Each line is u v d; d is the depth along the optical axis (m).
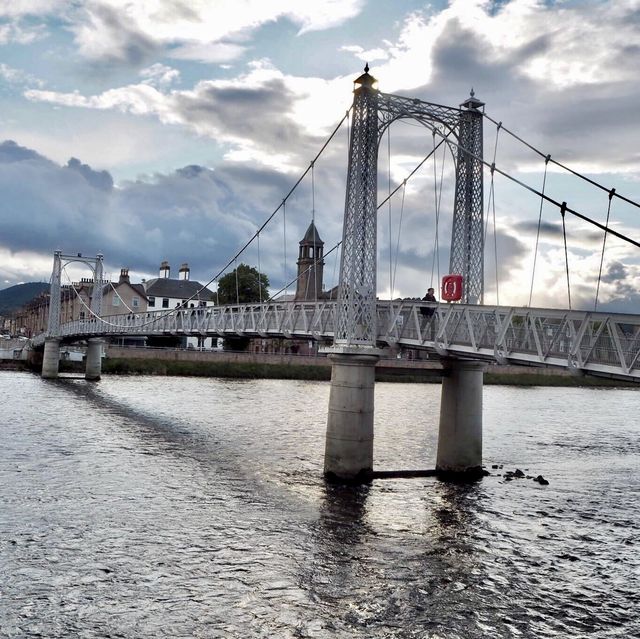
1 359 99.00
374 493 28.52
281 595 17.89
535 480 32.62
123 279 125.12
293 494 27.95
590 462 38.47
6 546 20.69
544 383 116.12
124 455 35.22
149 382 82.75
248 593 17.95
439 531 23.69
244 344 126.81
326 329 34.09
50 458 33.56
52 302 90.19
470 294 33.56
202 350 103.31
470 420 33.06
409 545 22.11
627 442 47.56
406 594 18.25
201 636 15.64
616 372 19.56
